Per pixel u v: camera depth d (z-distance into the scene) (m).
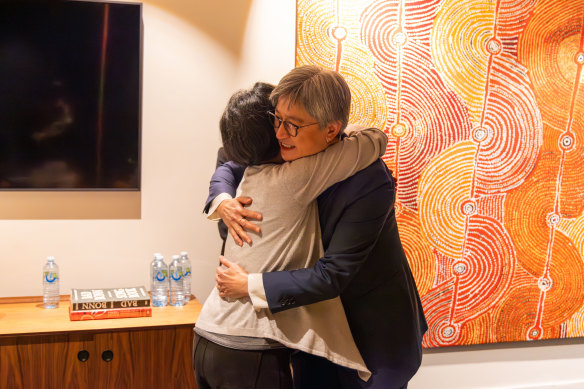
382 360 1.74
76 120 2.44
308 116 1.51
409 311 1.76
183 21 2.55
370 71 2.70
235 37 2.61
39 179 2.43
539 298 3.00
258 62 2.63
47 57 2.39
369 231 1.57
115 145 2.49
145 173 2.56
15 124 2.39
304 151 1.56
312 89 1.50
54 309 2.30
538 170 2.93
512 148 2.89
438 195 2.82
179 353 2.15
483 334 2.95
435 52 2.76
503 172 2.89
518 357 3.05
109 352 2.08
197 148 2.61
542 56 2.88
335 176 1.55
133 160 2.51
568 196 2.99
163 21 2.53
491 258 2.92
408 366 1.77
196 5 2.56
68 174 2.45
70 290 2.51
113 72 2.46
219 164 2.01
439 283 2.86
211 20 2.58
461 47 2.79
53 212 2.48
